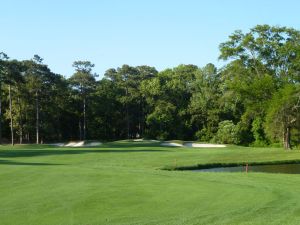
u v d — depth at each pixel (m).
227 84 64.38
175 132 94.88
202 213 15.05
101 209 15.77
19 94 81.00
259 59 63.38
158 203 16.81
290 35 63.53
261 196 18.28
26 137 90.44
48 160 38.69
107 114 95.56
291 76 62.44
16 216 14.66
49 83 83.38
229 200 17.38
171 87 100.00
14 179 23.14
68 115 95.38
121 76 106.94
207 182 22.47
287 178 24.62
